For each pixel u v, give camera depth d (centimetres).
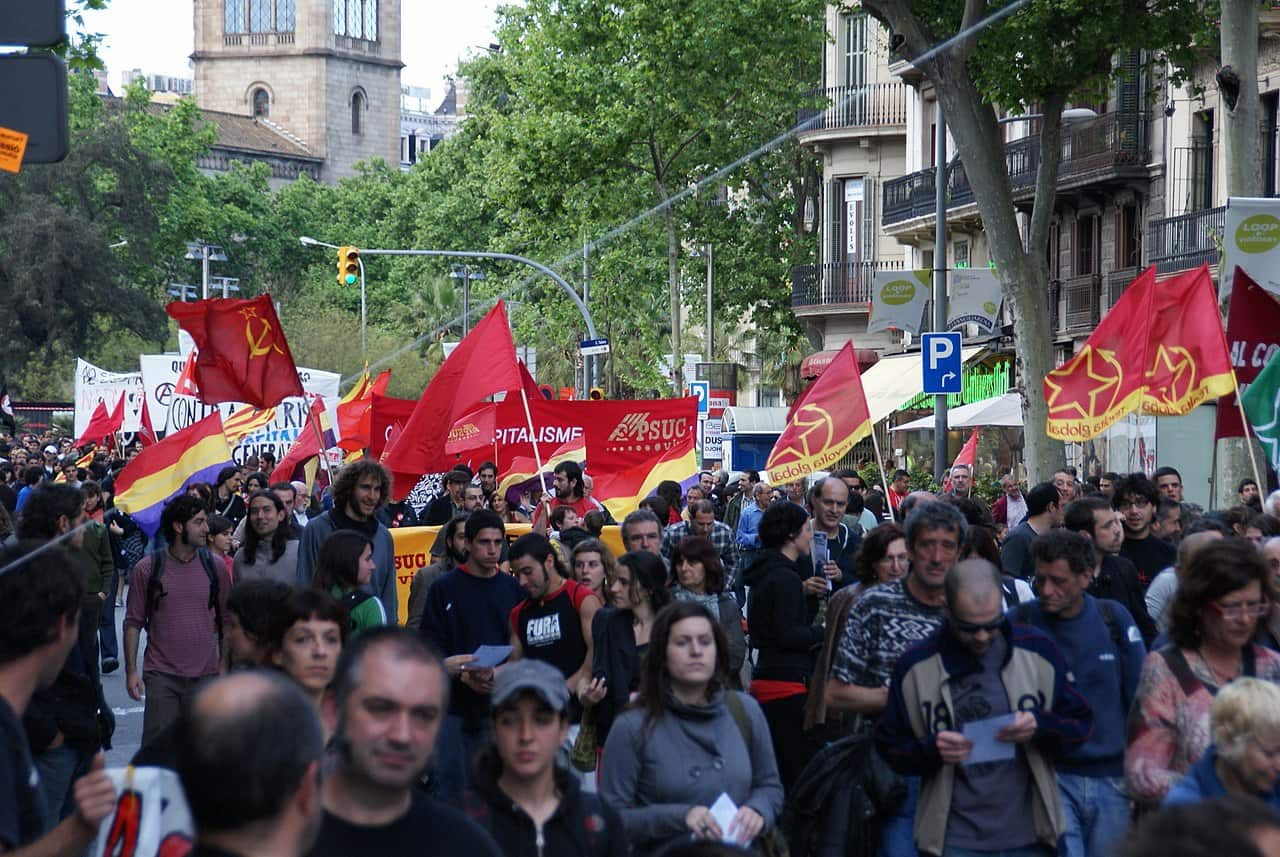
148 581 1080
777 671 944
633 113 4412
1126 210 3569
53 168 7388
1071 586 746
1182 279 1404
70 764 788
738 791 651
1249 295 1358
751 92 4659
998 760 668
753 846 666
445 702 439
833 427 1510
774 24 4400
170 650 1081
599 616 900
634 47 4419
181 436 1675
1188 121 3241
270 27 16525
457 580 969
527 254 5944
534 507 1852
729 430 4803
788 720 938
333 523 1091
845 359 1515
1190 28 2405
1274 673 654
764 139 5094
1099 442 3177
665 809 634
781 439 1523
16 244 7038
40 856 427
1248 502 1501
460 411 1496
